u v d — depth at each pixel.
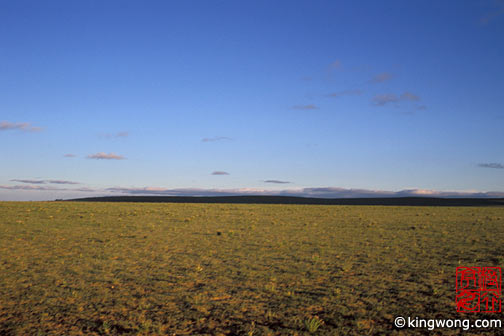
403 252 19.55
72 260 17.91
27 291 12.77
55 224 32.31
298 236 25.94
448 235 26.06
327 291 12.48
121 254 19.45
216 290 12.77
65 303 11.53
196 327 9.62
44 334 9.30
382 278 14.14
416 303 11.19
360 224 33.78
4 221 33.69
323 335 9.05
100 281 14.08
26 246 21.81
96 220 35.56
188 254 19.39
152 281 14.03
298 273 15.04
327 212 48.19
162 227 31.16
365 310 10.64
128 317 10.33
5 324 9.94
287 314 10.42
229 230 29.22
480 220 37.34
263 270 15.62
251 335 9.05
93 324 9.88
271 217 40.56
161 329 9.49
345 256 18.56
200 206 56.50
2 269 16.00
